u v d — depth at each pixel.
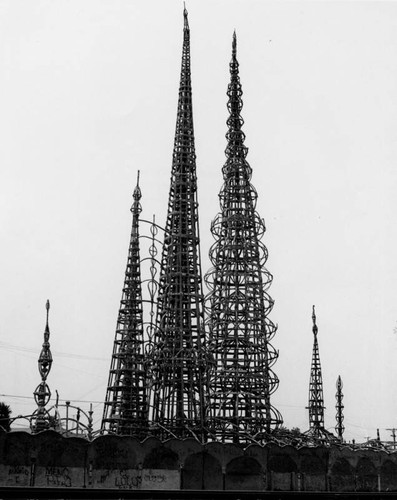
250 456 93.94
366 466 102.75
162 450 89.25
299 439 133.38
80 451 84.94
